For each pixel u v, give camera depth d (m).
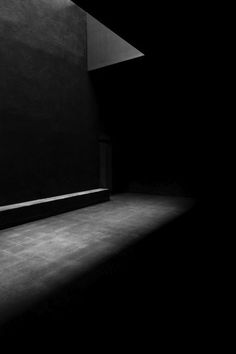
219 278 3.07
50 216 6.54
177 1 3.09
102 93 9.55
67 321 2.26
